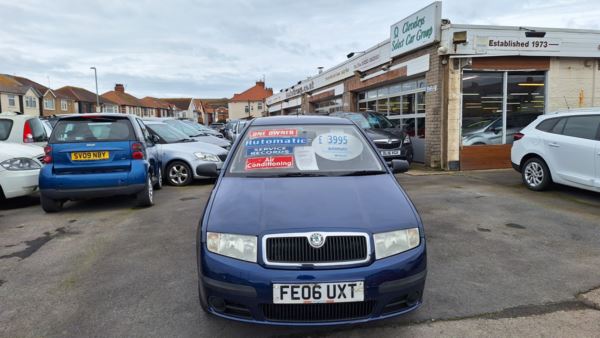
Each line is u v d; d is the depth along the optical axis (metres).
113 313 3.34
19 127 8.89
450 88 10.70
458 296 3.58
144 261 4.46
